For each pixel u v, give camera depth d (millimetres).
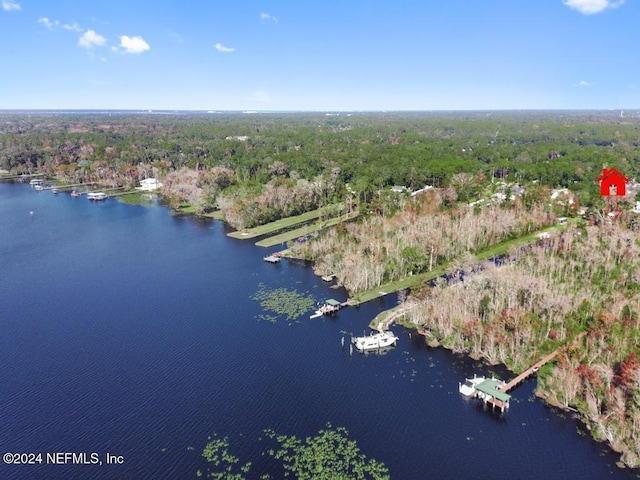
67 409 87750
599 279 131750
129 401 89875
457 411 86688
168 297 136750
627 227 164000
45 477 72125
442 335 110500
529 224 185125
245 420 84500
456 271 145250
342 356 105250
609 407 82312
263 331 116312
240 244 189375
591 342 97500
